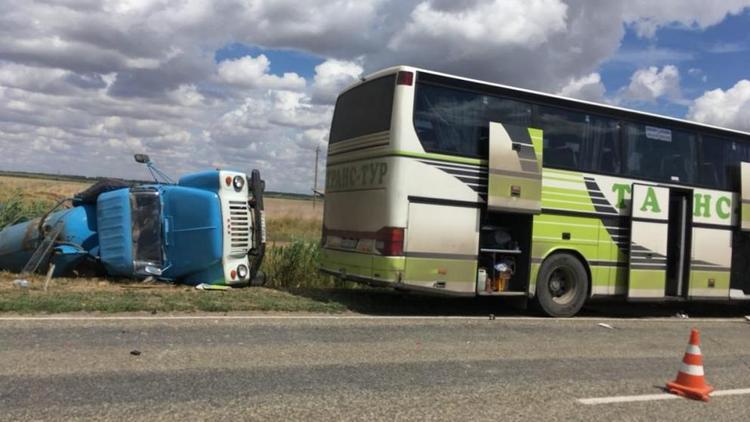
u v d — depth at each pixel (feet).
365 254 33.40
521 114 34.60
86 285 35.27
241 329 26.04
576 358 24.91
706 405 19.33
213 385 18.30
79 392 17.07
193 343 23.18
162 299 31.17
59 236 37.86
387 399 17.93
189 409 16.16
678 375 20.80
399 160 31.65
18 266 39.75
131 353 21.24
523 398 18.84
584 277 36.45
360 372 20.65
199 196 36.70
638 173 37.99
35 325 24.54
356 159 34.96
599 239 36.78
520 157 33.83
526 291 34.68
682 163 39.60
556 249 35.45
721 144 41.24
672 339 30.91
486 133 33.55
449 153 32.71
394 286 31.65
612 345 28.22
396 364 21.99
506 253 35.09
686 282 39.63
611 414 17.83
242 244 37.60
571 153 35.91
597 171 36.65
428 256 32.27
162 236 37.37
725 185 41.19
